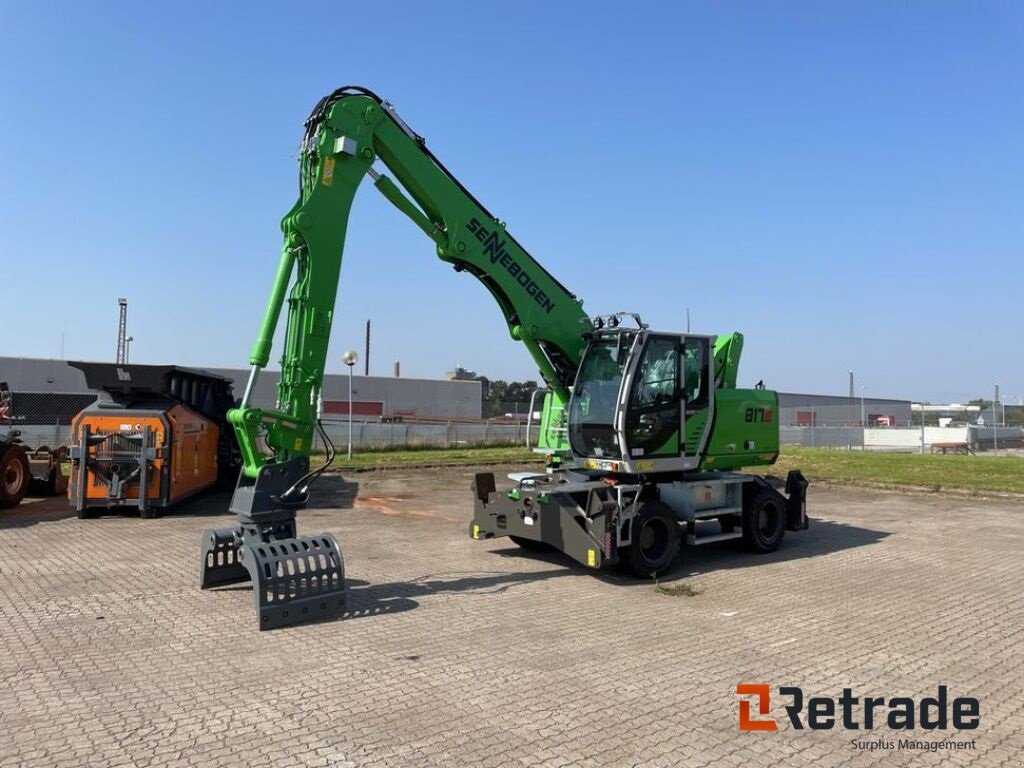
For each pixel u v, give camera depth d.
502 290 8.94
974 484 17.77
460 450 30.64
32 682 4.98
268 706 4.57
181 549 9.73
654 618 6.67
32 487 15.18
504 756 3.92
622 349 8.78
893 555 9.80
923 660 5.57
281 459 7.10
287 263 7.34
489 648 5.73
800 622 6.57
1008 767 3.91
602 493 8.27
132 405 13.19
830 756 4.00
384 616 6.66
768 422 10.38
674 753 3.99
